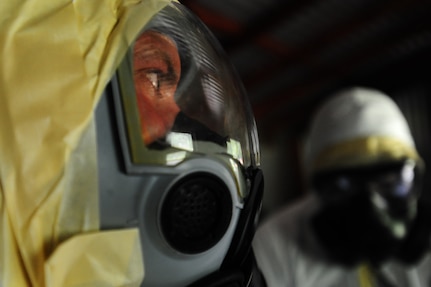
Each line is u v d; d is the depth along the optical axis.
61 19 0.24
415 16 2.38
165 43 0.27
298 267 0.96
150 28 0.27
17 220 0.21
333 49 2.75
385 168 0.84
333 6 2.19
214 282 0.27
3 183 0.21
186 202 0.26
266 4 2.11
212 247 0.27
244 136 0.32
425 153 2.84
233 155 0.29
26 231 0.21
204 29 0.34
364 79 3.10
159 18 0.28
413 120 2.91
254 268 0.33
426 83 2.82
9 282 0.21
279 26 2.33
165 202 0.25
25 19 0.24
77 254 0.22
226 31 2.26
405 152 0.86
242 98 0.34
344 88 3.24
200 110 0.27
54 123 0.22
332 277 0.94
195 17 0.34
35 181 0.21
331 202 0.90
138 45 0.26
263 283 0.36
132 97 0.24
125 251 0.23
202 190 0.27
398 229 0.86
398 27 2.52
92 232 0.23
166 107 0.26
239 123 0.31
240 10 2.14
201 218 0.27
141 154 0.24
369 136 0.86
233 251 0.29
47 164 0.22
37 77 0.22
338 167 0.87
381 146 0.85
